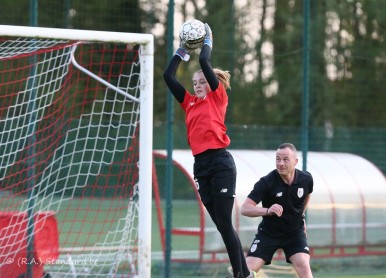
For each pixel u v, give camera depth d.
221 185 20.25
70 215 36.41
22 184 31.03
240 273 20.91
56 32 22.30
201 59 20.42
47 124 34.06
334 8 71.88
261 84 75.19
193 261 36.97
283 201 24.89
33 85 29.72
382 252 41.50
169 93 34.94
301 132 39.50
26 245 28.53
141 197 22.69
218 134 20.39
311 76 71.00
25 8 50.47
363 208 42.31
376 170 43.78
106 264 28.94
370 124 64.00
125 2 49.44
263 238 25.47
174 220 44.88
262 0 78.00
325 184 41.66
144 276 22.53
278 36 77.69
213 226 37.44
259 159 40.62
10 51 30.02
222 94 20.69
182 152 40.53
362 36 72.06
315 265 40.84
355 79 68.25
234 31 69.25
